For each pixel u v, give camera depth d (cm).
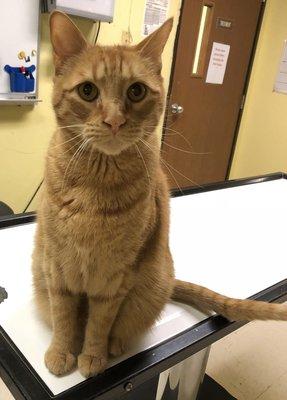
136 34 235
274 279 118
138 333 91
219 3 282
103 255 78
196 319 99
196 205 164
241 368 171
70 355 81
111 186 76
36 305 93
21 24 183
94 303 84
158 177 90
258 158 353
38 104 205
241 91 337
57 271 82
